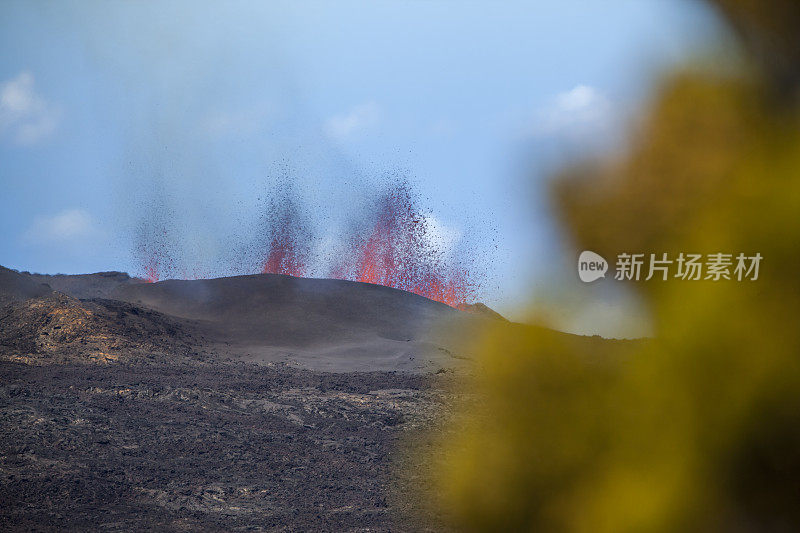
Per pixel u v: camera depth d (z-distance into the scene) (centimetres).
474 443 657
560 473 625
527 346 636
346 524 2338
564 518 618
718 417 571
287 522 2398
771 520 561
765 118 577
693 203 582
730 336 565
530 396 639
